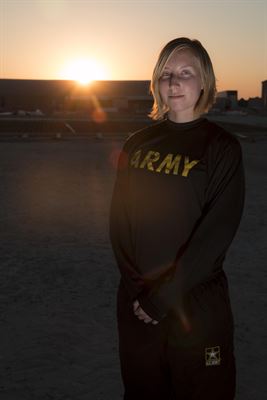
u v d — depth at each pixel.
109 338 3.76
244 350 3.61
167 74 2.04
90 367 3.33
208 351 1.95
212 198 1.91
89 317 4.14
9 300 4.52
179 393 2.04
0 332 3.85
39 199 9.62
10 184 11.49
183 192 1.93
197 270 1.88
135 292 2.01
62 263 5.62
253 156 18.02
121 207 2.10
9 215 8.16
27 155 18.31
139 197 2.02
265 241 6.61
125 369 2.12
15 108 73.38
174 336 1.95
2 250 6.14
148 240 2.01
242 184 1.93
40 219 7.87
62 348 3.60
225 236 1.89
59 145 22.78
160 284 1.90
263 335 3.84
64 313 4.23
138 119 51.81
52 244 6.43
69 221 7.75
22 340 3.72
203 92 2.04
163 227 1.98
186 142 1.99
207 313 1.93
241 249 6.23
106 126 36.88
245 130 32.00
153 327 1.99
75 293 4.70
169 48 2.02
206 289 1.94
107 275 5.23
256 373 3.29
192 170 1.92
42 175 13.06
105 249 6.21
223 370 1.98
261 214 8.30
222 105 76.25
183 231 1.96
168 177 1.95
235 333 3.87
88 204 9.12
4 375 3.23
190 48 2.01
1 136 26.34
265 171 14.14
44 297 4.59
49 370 3.29
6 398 2.97
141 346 2.03
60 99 75.00
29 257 5.85
